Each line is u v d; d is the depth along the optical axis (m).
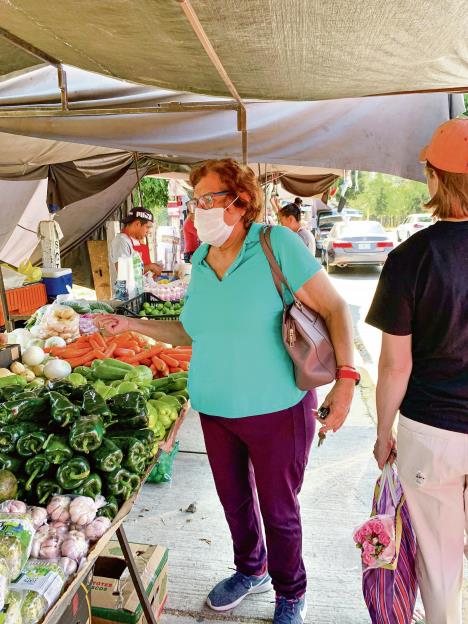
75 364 3.31
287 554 2.22
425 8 1.70
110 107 3.84
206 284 2.04
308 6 1.67
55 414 1.73
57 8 1.83
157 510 3.33
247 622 2.40
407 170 4.25
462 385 1.61
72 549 1.42
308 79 2.76
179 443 4.34
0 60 2.89
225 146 4.16
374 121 4.20
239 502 2.33
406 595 1.84
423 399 1.68
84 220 8.91
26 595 1.23
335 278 15.20
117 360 3.19
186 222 8.57
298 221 7.13
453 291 1.56
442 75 2.68
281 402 2.01
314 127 4.23
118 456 1.70
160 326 2.52
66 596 1.32
